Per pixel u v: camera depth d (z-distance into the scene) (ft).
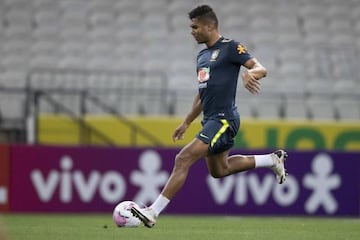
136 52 202.59
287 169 148.46
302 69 202.18
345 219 141.90
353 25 217.97
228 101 80.02
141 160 146.41
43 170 144.46
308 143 176.35
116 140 172.14
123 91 180.04
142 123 172.76
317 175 149.38
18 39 202.69
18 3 210.79
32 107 178.91
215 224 107.34
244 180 146.72
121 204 84.02
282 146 175.42
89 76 188.55
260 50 206.39
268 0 220.84
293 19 217.15
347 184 150.41
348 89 198.59
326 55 204.44
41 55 199.62
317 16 218.79
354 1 222.07
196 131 170.09
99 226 98.32
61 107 172.76
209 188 145.79
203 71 80.64
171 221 117.29
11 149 144.05
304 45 209.87
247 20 214.90
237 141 173.78
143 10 214.07
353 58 203.51
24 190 144.05
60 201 144.46
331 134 177.27
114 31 207.51
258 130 174.81
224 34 210.38
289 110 186.80
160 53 202.69
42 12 209.97
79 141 171.53
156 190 146.41
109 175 145.59
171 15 213.66
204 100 80.74
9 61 196.95
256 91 74.23
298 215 148.46
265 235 83.05
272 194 147.43
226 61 79.71
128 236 77.87
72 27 207.31
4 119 173.78
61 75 188.44
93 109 180.55
